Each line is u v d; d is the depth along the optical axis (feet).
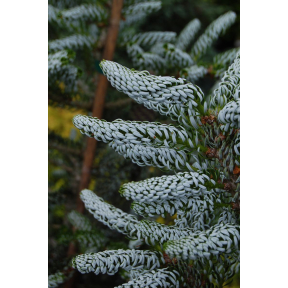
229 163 1.85
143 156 1.85
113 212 2.03
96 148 2.89
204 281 1.91
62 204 2.77
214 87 2.64
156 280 1.84
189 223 1.95
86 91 2.90
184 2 3.39
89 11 2.72
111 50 2.84
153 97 1.80
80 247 2.48
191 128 1.87
